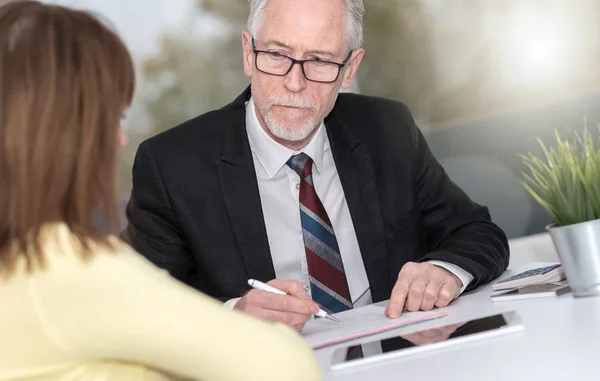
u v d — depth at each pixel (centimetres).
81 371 84
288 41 188
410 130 216
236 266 195
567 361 100
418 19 396
